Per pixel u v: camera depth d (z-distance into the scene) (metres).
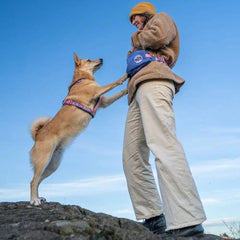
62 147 4.41
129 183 2.90
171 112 2.64
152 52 2.95
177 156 2.42
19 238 1.95
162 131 2.54
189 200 2.30
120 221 2.58
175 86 2.96
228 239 2.34
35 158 4.11
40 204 3.41
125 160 2.93
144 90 2.69
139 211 2.83
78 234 2.08
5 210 2.94
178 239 2.17
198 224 2.28
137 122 2.89
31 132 4.46
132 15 3.18
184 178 2.34
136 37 3.00
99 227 2.29
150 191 2.85
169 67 3.05
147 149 2.92
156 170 2.49
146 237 2.12
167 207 2.34
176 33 3.09
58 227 2.14
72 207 2.97
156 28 2.79
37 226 2.20
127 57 3.23
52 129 4.29
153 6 3.22
